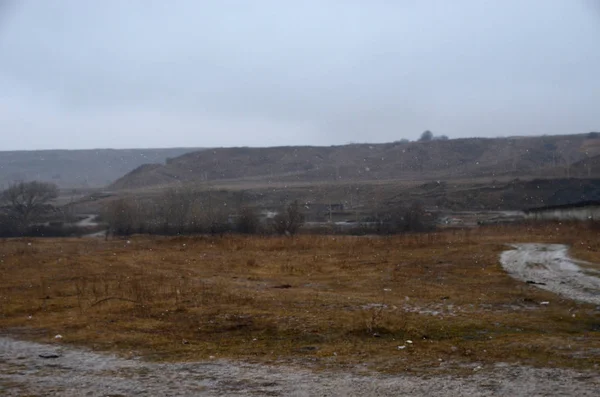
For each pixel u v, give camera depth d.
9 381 8.47
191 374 8.74
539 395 7.21
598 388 7.39
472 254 27.00
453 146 136.38
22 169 154.88
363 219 63.16
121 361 9.66
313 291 17.08
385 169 124.94
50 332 12.04
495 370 8.53
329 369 8.89
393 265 23.98
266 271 23.28
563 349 9.62
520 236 37.19
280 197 84.38
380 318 12.37
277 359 9.64
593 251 25.88
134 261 27.17
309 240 36.88
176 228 50.19
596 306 13.95
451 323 12.04
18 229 56.25
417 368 8.81
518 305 14.38
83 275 21.81
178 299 15.34
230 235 43.84
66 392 7.85
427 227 50.62
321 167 127.75
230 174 126.31
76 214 68.19
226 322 12.48
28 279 20.61
